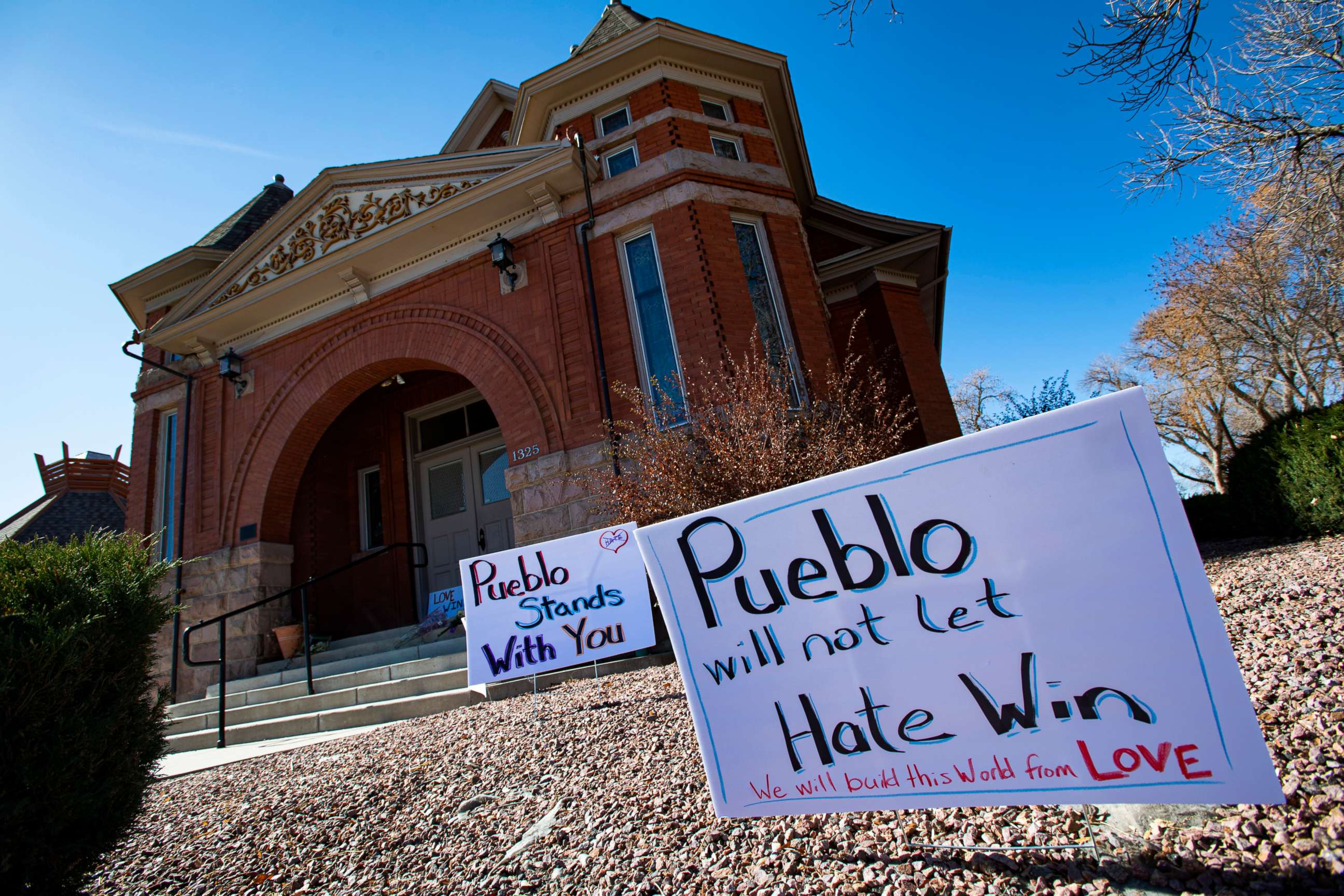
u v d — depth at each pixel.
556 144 8.73
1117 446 1.71
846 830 2.21
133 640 2.83
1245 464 7.49
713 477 5.92
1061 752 1.68
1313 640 2.97
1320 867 1.57
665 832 2.46
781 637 2.02
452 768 3.81
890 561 1.92
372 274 9.99
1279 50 6.59
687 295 8.35
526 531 8.17
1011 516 1.80
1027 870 1.82
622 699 4.62
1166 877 1.67
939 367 11.95
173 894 2.81
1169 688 1.60
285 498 10.28
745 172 9.35
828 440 6.00
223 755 5.75
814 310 8.99
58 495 20.12
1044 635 1.73
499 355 8.91
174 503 11.02
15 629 2.52
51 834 2.45
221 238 12.99
